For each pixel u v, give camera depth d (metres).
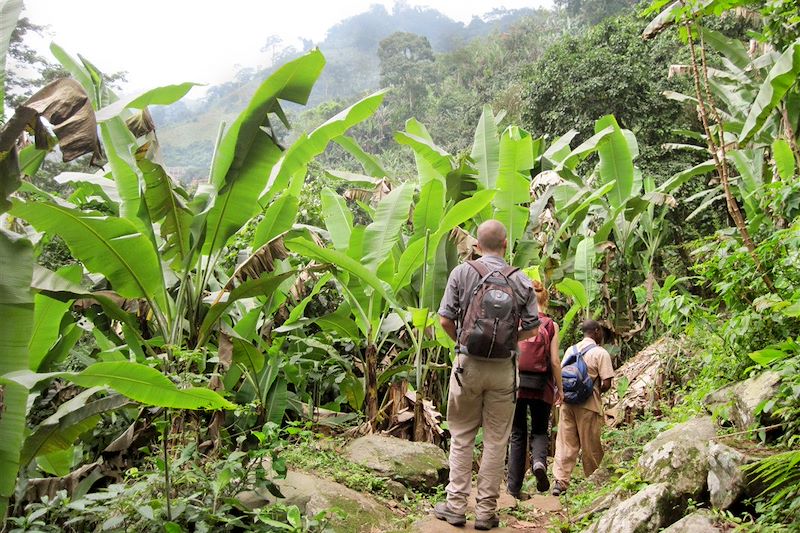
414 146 9.08
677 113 18.30
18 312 3.74
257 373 6.21
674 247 13.43
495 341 4.31
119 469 5.50
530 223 9.60
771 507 3.20
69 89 3.82
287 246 6.41
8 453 3.60
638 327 11.53
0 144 3.73
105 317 6.10
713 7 5.83
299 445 5.89
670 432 4.29
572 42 20.11
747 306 5.29
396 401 7.46
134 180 5.72
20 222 6.73
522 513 5.37
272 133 5.56
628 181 10.94
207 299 5.98
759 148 10.38
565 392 6.18
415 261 7.17
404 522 4.87
